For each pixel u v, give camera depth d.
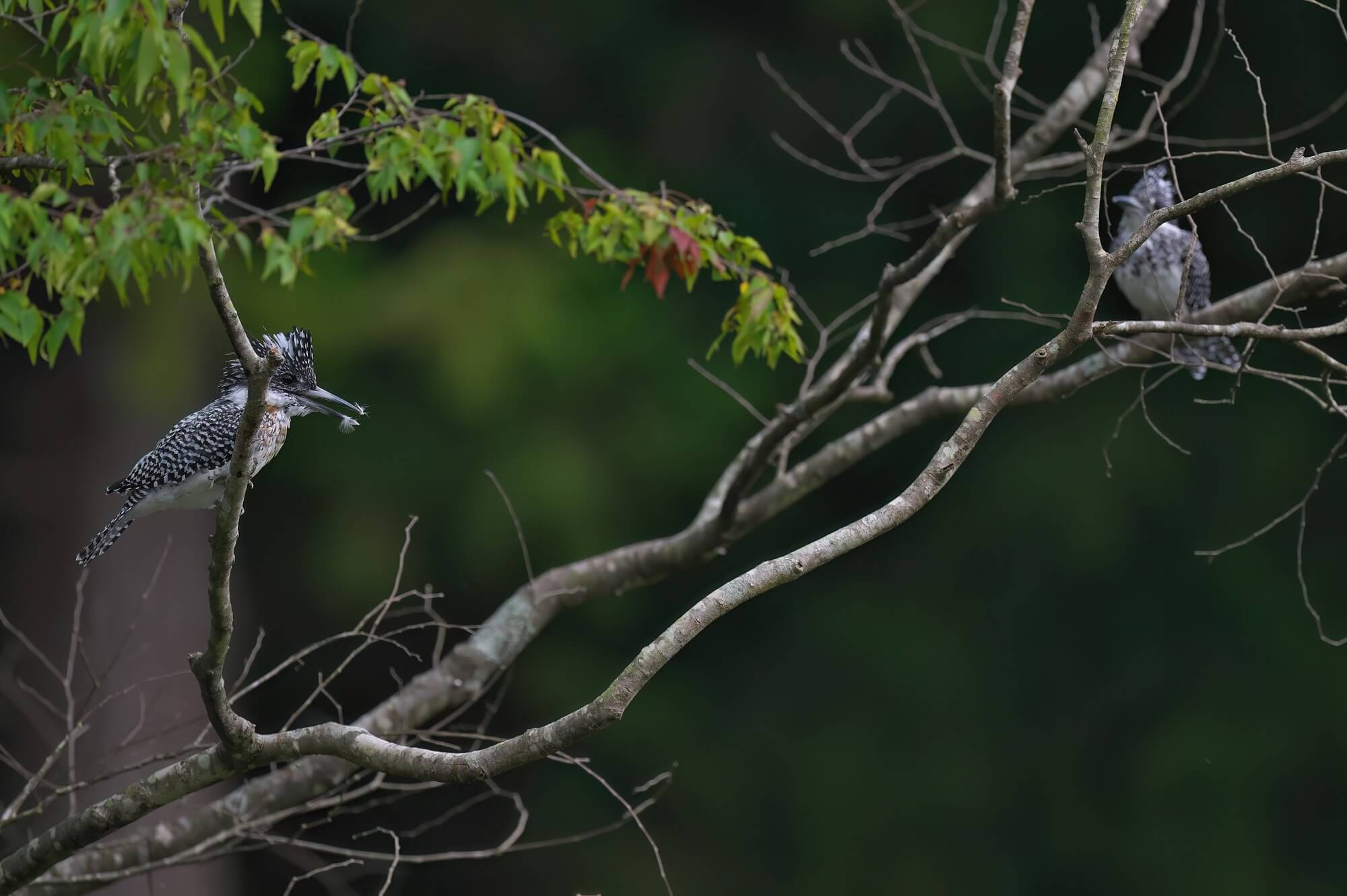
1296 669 14.70
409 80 14.41
